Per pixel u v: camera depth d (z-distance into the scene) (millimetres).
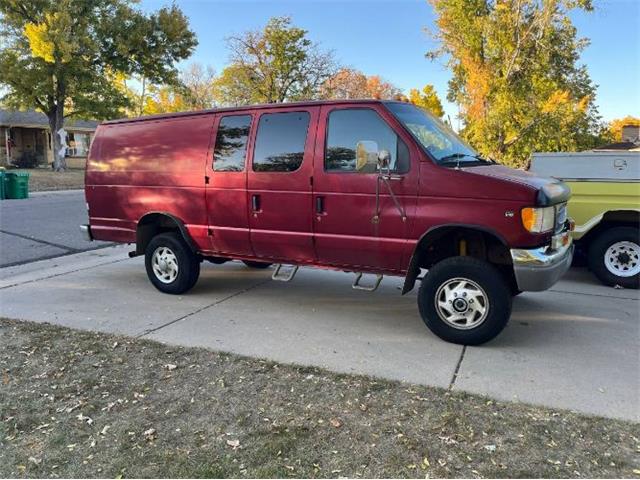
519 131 25875
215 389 3760
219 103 40719
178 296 6324
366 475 2762
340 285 6863
